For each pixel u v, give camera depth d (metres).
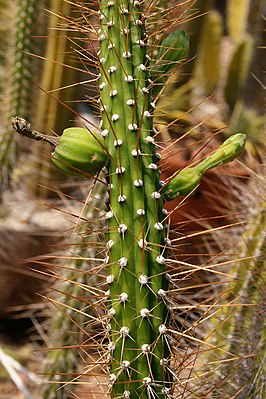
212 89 1.66
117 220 0.74
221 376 0.99
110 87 0.75
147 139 0.75
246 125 1.42
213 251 1.32
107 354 0.77
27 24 1.43
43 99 1.52
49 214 1.65
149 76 0.78
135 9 0.76
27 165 1.63
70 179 1.64
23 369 1.42
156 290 0.74
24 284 1.69
